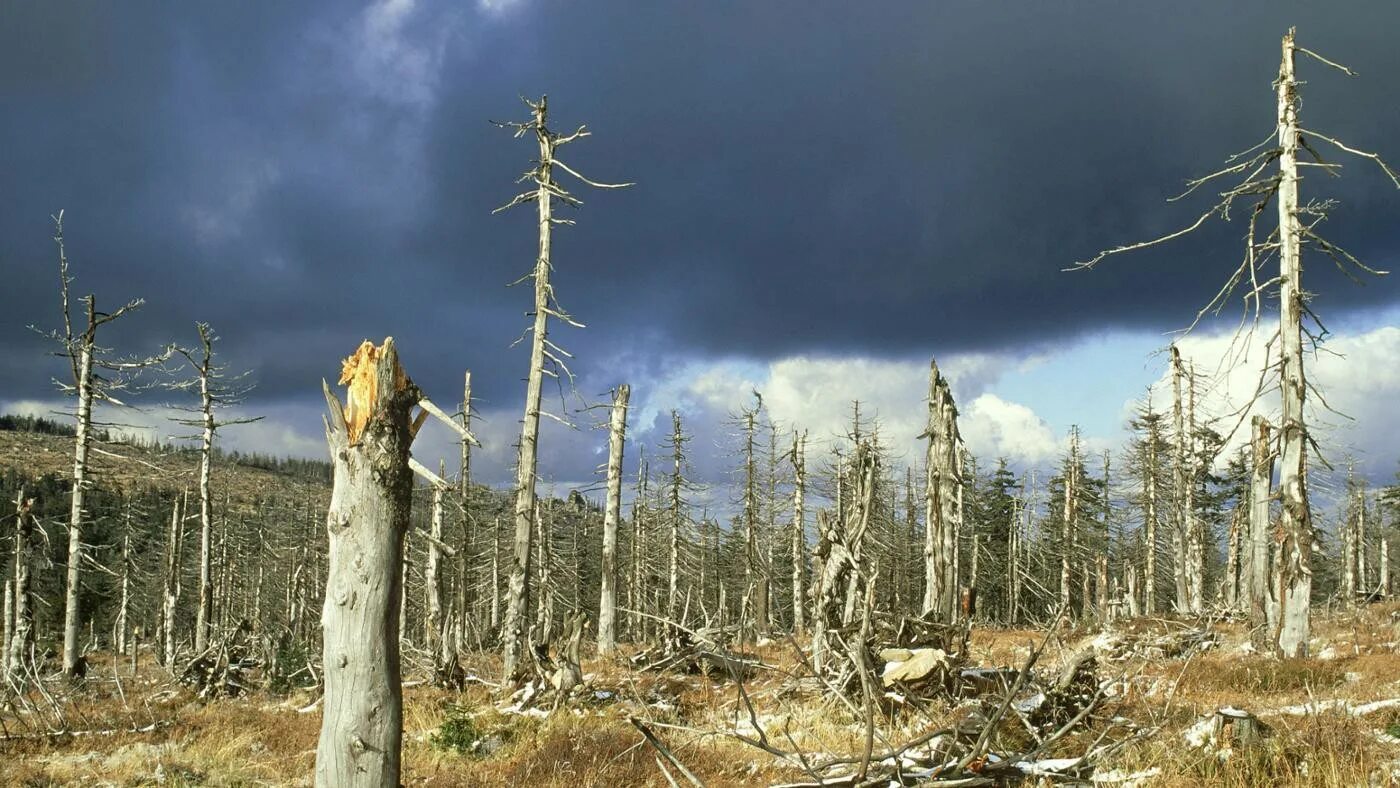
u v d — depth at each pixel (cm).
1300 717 968
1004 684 1154
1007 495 5428
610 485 3030
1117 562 5356
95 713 1777
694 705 1515
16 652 2222
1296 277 1783
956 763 802
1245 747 855
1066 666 1127
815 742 1105
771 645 2384
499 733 1375
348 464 585
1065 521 5103
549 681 1647
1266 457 2203
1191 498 4194
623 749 1138
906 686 1255
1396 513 5681
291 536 6078
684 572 4634
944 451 2314
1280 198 1817
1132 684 1208
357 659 570
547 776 1080
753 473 4550
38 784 1227
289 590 5653
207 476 3161
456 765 1233
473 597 4209
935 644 1534
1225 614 2956
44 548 2473
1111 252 1797
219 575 5491
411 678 2147
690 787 987
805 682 1423
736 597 4725
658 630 1980
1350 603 3089
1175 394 4197
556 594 4050
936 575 2270
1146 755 895
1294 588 1728
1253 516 2331
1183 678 1446
